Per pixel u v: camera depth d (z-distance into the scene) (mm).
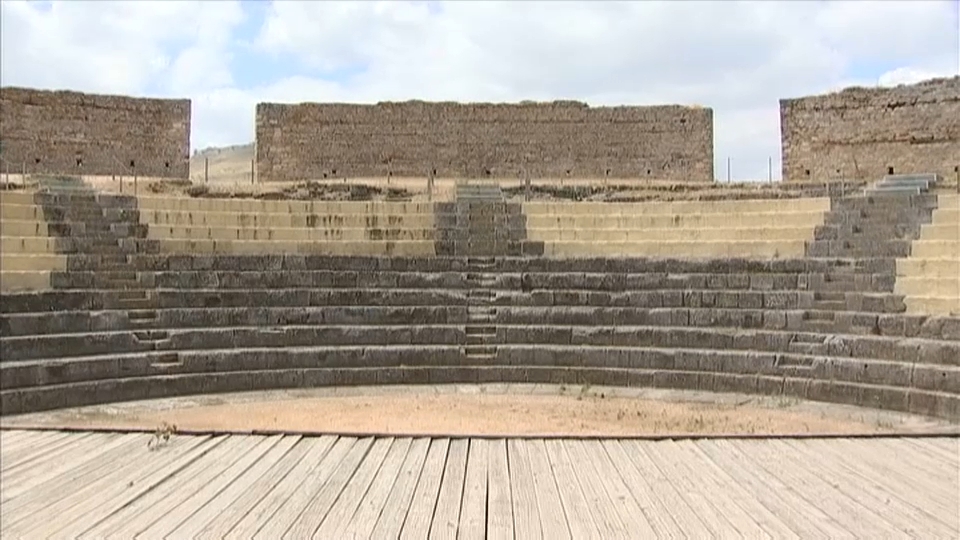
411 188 30359
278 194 28188
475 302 21656
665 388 19312
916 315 17984
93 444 12359
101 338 18328
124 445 12320
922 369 16641
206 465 11234
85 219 21391
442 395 18469
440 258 22875
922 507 9523
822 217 22422
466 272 22531
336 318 20844
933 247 19859
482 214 24781
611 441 12633
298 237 23391
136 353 18531
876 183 26266
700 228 23578
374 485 10352
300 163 35031
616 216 24609
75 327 18422
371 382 19719
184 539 8516
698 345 19969
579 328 20703
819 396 17844
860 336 18359
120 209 21922
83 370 17422
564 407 17094
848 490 10180
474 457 11680
